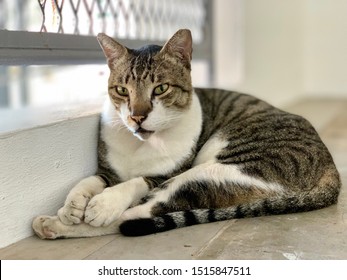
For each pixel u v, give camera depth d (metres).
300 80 2.11
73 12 0.82
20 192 0.61
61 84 1.19
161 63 0.64
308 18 2.09
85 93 1.01
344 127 1.41
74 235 0.61
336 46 2.08
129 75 0.63
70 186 0.67
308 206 0.66
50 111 0.75
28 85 1.33
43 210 0.64
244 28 1.64
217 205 0.65
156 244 0.59
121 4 0.97
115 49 0.65
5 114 0.77
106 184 0.67
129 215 0.62
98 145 0.70
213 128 0.73
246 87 1.67
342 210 0.68
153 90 0.63
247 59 1.68
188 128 0.68
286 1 1.90
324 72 2.12
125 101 0.63
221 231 0.62
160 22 1.17
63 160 0.66
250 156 0.67
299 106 1.86
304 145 0.69
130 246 0.58
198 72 1.42
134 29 1.04
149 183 0.66
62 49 0.77
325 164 0.69
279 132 0.70
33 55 0.72
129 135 0.66
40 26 0.78
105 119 0.69
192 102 0.69
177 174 0.68
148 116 0.62
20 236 0.61
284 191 0.65
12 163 0.59
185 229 0.63
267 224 0.64
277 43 1.87
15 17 1.06
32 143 0.61
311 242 0.59
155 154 0.67
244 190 0.65
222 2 1.55
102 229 0.61
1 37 0.67
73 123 0.67
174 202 0.63
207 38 1.37
